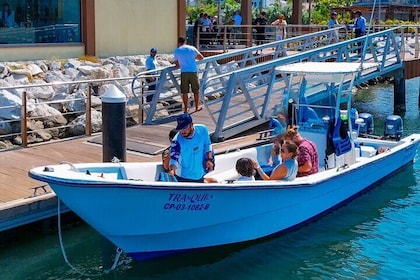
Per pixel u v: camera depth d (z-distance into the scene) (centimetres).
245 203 725
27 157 976
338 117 902
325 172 845
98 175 677
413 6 4241
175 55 1216
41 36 1623
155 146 1040
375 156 980
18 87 1023
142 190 634
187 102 1227
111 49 1783
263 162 941
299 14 2488
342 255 757
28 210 747
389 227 849
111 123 858
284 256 754
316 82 918
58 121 1320
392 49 1973
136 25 1842
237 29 2281
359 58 1681
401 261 739
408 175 1092
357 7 4138
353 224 859
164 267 719
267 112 1220
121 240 678
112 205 639
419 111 1883
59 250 754
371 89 2414
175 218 677
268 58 1970
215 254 751
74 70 1552
